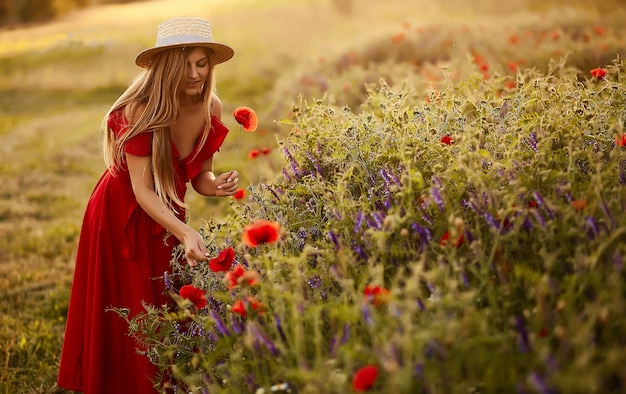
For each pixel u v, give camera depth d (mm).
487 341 1589
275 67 14500
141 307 2814
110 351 2873
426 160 2543
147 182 2736
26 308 4566
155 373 2785
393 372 1459
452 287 1688
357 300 1807
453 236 1875
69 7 23625
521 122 2670
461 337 1607
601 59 5805
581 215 1936
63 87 17703
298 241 2480
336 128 2938
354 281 2068
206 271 2656
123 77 17750
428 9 16562
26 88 17844
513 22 11156
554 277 1878
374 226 2262
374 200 2389
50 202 7590
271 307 2156
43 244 5949
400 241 2133
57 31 20391
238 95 13070
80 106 15359
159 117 2684
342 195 2332
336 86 8273
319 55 12203
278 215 2699
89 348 2881
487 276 1844
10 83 18062
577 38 8586
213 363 2182
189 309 2564
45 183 8492
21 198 7777
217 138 2959
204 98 2848
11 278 5137
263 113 10039
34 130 12492
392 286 1844
